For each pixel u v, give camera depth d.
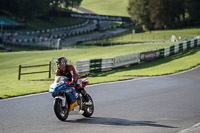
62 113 31.38
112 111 37.31
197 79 74.50
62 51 187.50
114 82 65.75
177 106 41.78
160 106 41.41
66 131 27.52
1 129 28.00
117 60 105.69
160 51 129.62
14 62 146.25
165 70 95.31
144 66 109.12
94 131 27.59
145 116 34.94
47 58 154.88
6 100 43.19
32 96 46.75
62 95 31.31
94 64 94.50
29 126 29.30
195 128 29.59
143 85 62.12
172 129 29.02
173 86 61.81
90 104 33.44
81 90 32.41
